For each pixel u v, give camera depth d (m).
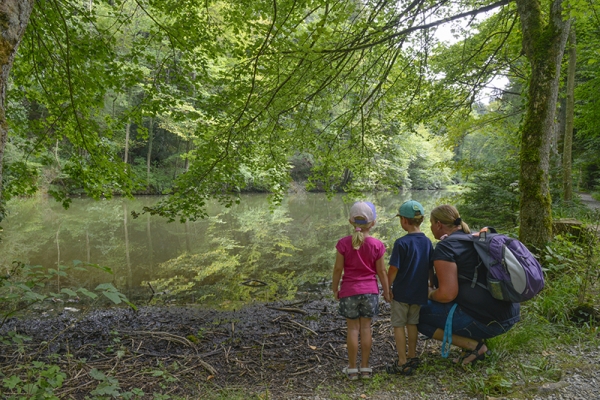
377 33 4.54
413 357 2.83
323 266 7.91
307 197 28.41
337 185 6.46
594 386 2.17
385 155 6.54
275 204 5.54
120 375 3.16
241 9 4.39
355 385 2.77
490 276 2.44
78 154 4.86
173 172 28.50
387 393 2.50
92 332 4.33
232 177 4.96
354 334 2.87
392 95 6.59
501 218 8.77
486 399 2.17
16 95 4.67
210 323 4.73
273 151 5.38
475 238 2.58
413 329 2.85
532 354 2.73
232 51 4.32
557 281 3.90
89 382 2.92
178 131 19.94
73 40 4.14
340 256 2.90
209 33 4.79
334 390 2.73
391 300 2.87
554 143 9.15
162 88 4.45
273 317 4.96
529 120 4.71
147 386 2.96
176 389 2.92
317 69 4.74
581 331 3.03
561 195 8.92
